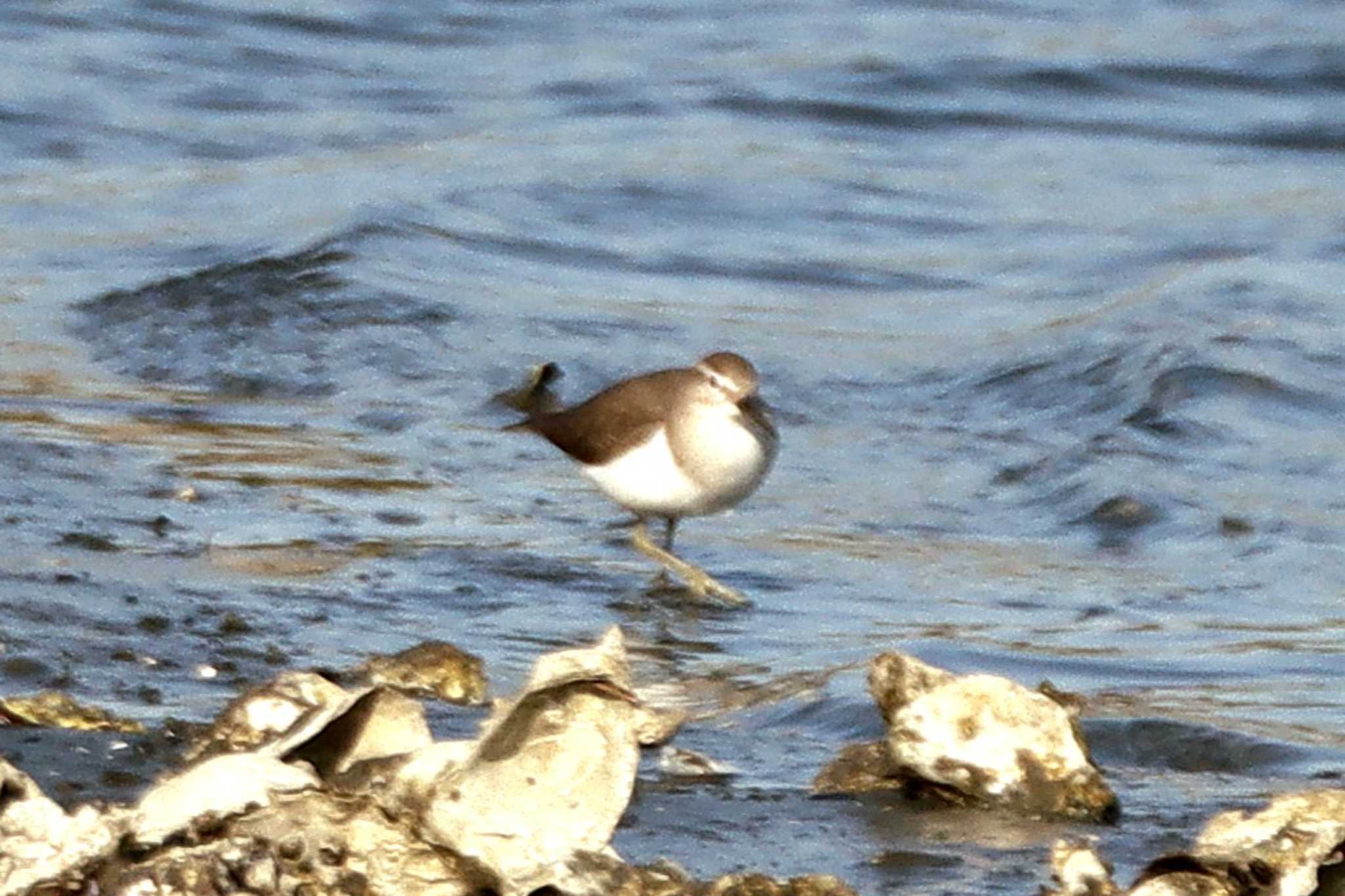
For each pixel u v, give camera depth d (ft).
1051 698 28.32
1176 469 48.26
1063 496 46.65
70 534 38.99
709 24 98.58
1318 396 52.29
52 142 78.69
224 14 96.53
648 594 39.22
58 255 64.75
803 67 89.56
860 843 25.32
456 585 38.58
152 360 55.21
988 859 24.84
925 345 58.65
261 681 31.14
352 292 60.18
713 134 81.76
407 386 54.19
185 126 81.61
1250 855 21.98
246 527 41.09
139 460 45.68
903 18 98.78
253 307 58.90
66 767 26.14
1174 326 57.16
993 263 67.87
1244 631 37.42
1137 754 30.25
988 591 40.09
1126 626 37.70
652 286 64.64
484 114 84.69
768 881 21.84
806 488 47.50
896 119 84.43
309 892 20.86
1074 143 82.48
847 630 37.42
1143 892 21.75
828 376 55.62
